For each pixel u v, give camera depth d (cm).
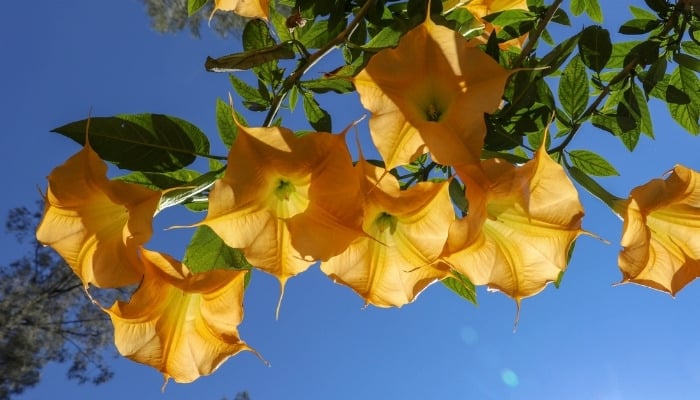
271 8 121
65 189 85
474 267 89
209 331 93
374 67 81
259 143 83
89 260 88
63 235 87
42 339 548
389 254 91
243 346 92
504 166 86
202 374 93
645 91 110
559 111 107
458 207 94
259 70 112
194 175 103
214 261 101
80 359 566
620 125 105
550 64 104
